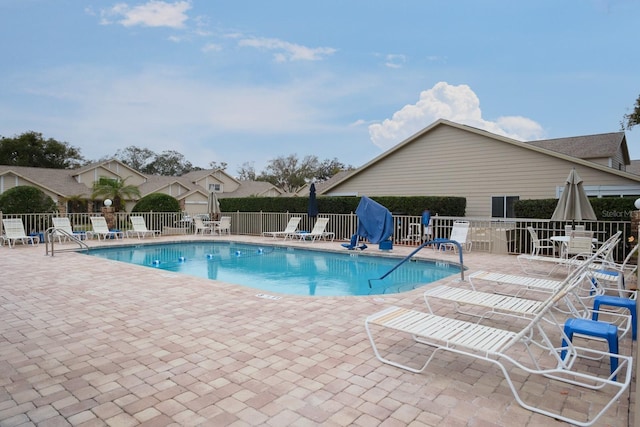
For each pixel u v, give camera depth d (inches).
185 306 223.3
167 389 124.3
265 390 123.7
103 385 126.8
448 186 695.1
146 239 651.5
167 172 2354.8
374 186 786.8
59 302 231.9
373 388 125.5
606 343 166.4
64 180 1224.8
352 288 343.3
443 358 150.9
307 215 711.1
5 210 600.4
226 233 803.4
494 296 185.8
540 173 604.4
